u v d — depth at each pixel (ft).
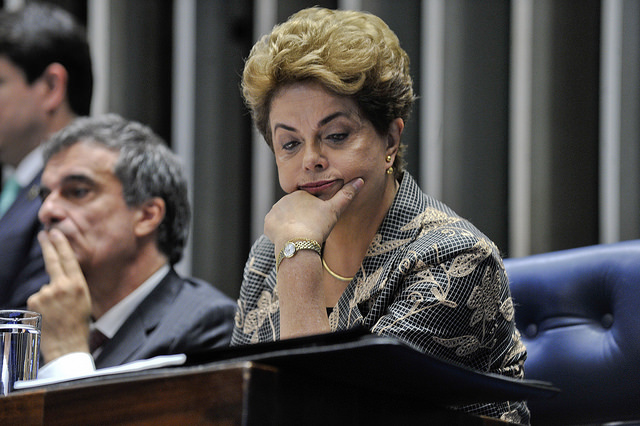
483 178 26.45
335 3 28.04
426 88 27.71
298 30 10.96
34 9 23.35
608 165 26.66
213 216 28.25
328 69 10.66
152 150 18.90
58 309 17.34
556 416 12.94
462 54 26.63
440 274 10.42
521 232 26.63
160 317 17.90
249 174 28.63
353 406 7.16
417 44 27.48
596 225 25.72
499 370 10.96
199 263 28.12
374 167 11.11
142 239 18.60
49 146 18.76
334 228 11.57
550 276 13.57
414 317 10.19
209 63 28.68
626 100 26.32
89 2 29.45
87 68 23.93
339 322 11.15
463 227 11.14
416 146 27.48
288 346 7.09
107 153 18.47
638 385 12.41
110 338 18.28
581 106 25.90
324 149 10.96
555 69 25.91
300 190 11.14
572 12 25.99
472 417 8.48
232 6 28.89
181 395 6.64
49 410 7.33
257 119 11.60
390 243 11.24
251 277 12.85
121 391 6.96
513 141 26.94
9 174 28.66
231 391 6.41
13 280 20.66
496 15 26.76
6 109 22.63
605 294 13.08
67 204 18.24
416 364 6.74
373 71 10.83
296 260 10.28
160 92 29.07
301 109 10.85
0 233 20.95
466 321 10.41
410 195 11.63
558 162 25.79
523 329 13.67
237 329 12.87
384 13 27.35
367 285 11.04
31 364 9.98
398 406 7.63
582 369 12.85
